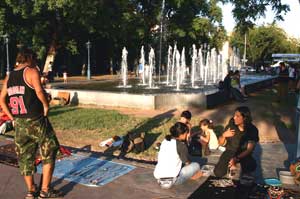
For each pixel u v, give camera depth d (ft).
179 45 171.83
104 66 168.45
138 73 116.78
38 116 14.61
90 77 127.85
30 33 110.01
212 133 25.55
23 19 107.76
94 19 109.40
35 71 14.32
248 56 242.99
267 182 15.92
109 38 145.07
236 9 43.62
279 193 15.44
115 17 116.16
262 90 75.31
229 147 18.71
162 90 57.88
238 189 16.48
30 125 14.46
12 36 112.88
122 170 19.58
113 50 159.94
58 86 65.36
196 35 169.99
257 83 74.74
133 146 25.71
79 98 49.93
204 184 17.24
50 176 15.48
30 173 15.16
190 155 24.22
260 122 36.52
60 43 118.62
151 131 32.19
